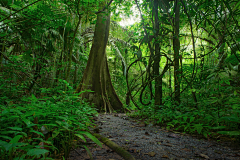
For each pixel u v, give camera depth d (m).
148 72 4.07
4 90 2.92
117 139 2.13
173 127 2.89
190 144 1.96
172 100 3.51
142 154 1.62
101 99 5.80
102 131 2.59
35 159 1.07
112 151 1.67
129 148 1.77
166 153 1.66
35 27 3.18
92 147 1.77
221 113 2.32
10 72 3.21
